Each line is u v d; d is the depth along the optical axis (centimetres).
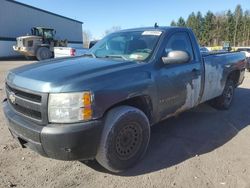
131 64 402
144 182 362
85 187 349
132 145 385
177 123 578
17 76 376
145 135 399
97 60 426
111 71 371
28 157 420
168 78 434
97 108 339
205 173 384
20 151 438
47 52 2658
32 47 2619
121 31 521
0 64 2139
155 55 429
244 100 788
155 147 462
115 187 350
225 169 396
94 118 338
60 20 4028
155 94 413
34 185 351
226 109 675
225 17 8950
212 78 558
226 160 422
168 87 436
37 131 329
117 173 382
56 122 329
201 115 634
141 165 404
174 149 456
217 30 8894
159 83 419
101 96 342
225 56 618
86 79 342
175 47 471
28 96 349
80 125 328
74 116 327
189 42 504
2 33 3048
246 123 588
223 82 612
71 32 4344
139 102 405
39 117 339
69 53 1256
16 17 3231
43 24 3681
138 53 440
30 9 3438
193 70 491
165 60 429
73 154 333
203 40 8988
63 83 330
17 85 363
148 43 449
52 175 374
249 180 369
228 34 8794
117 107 368
